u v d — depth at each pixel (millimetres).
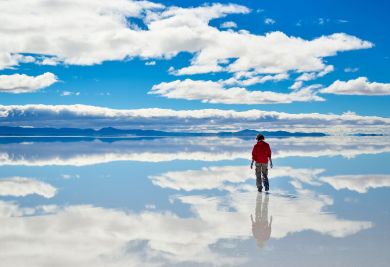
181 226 9172
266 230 8773
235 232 8641
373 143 66062
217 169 21312
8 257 7062
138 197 12906
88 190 14344
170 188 14812
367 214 10242
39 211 10781
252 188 14766
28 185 15516
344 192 13727
